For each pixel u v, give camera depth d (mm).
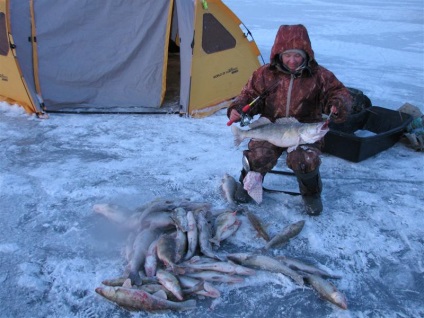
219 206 3613
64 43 5715
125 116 5770
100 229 3293
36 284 2703
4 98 5957
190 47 5574
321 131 3010
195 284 2586
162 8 5656
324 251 3092
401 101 6488
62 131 5230
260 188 3314
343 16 14562
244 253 2900
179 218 2984
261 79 3414
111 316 2492
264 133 3287
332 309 2594
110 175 4152
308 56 3199
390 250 3133
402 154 4758
